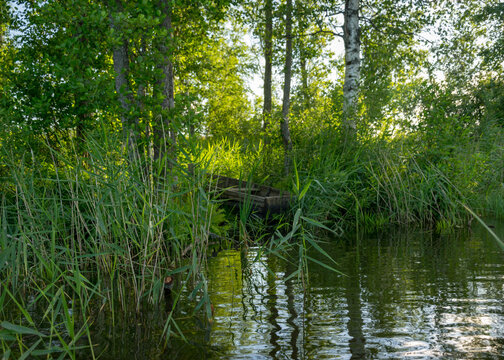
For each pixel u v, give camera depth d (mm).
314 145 11789
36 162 6684
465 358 2748
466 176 9945
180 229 6191
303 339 3152
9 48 11703
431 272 5133
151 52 7383
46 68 8734
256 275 5230
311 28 17625
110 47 7316
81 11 7070
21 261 5176
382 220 10016
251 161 14031
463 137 10375
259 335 3260
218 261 6160
